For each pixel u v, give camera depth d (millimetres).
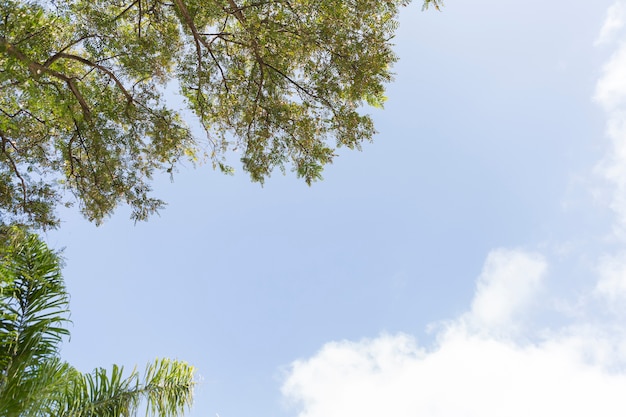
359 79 10617
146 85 10688
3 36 7734
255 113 11609
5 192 9312
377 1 10383
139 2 10219
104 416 6906
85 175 10617
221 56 11594
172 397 7566
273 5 10500
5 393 5555
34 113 10375
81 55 11102
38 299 6816
